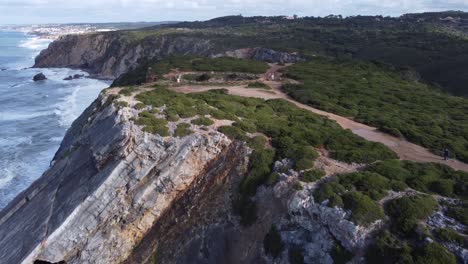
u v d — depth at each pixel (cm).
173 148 2650
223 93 4225
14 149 5528
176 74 5731
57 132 6309
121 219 2486
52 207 2775
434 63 8806
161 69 5962
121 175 2572
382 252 1712
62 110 7694
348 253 1797
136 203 2488
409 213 1839
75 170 3017
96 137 3038
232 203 2389
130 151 2648
